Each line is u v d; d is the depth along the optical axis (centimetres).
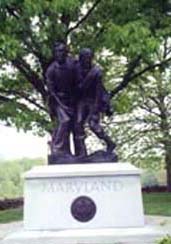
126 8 1795
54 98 1298
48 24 1706
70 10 1666
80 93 1291
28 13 1603
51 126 1688
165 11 1852
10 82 2009
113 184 1195
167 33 1777
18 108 1861
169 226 1262
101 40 1762
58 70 1287
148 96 2873
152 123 2950
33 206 1186
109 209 1186
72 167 1213
